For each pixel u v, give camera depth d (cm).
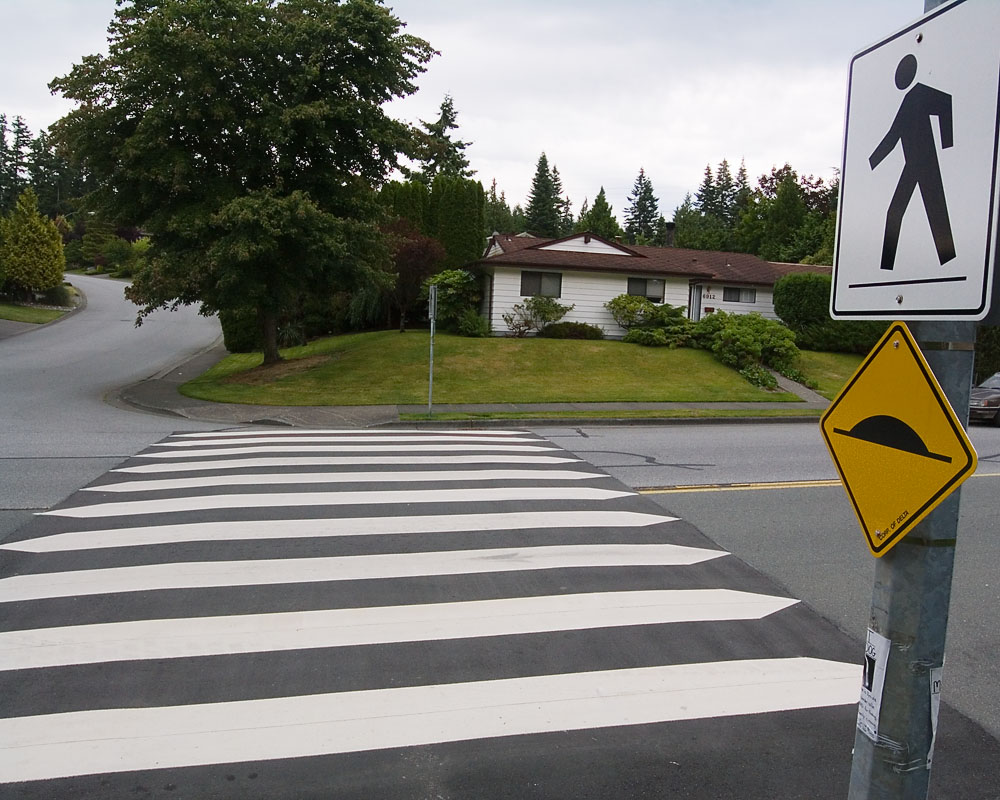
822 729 404
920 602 223
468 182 3294
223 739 379
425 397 1853
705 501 898
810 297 2759
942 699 456
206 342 3722
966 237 209
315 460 1065
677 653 486
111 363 2803
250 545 672
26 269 4606
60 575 593
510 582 600
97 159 1992
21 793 335
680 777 361
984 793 359
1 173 8669
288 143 2023
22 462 1033
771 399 2009
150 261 2027
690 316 3216
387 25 2005
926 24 222
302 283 2081
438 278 2783
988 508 930
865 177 246
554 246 2930
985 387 1906
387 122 2086
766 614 555
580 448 1272
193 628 502
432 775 356
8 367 2559
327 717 401
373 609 540
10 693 418
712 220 8919
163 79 1888
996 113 201
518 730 394
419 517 774
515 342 2569
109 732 382
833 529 791
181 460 1055
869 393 237
